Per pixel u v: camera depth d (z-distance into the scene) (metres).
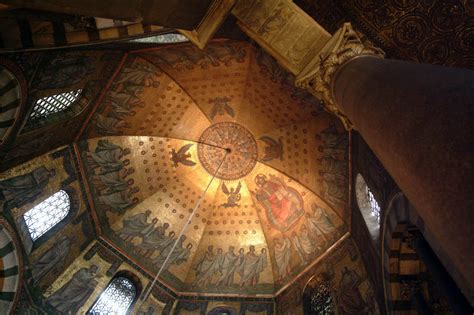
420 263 7.96
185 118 13.73
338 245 11.47
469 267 2.21
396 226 7.72
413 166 2.74
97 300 11.77
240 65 11.72
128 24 7.86
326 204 12.22
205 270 14.14
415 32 7.38
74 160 11.88
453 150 2.36
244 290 13.34
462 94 2.61
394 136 3.09
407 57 7.54
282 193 13.88
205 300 13.34
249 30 7.35
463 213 2.19
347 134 10.54
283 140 13.16
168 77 12.29
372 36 7.69
